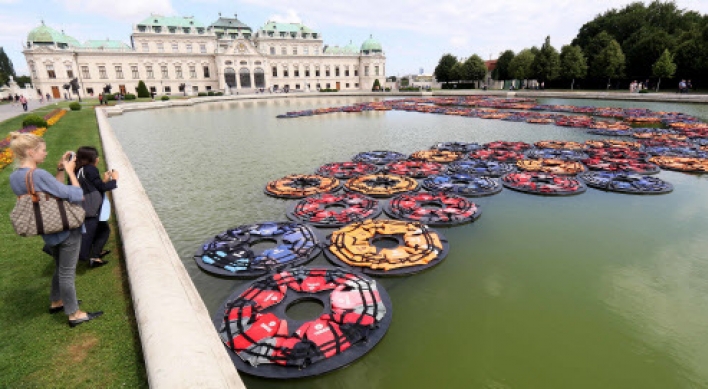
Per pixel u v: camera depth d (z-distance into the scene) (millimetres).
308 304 5926
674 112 31000
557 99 50094
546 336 5355
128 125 29406
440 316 5766
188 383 3020
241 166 15273
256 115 36312
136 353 4207
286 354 4676
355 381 4500
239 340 4945
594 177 12633
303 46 97625
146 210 7836
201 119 33312
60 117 31234
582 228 8977
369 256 7234
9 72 105938
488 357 4945
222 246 7773
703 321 5676
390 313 5703
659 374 4676
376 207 10016
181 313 4051
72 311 4633
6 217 8484
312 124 28328
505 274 6980
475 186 11820
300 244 7805
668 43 53312
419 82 114125
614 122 26406
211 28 89188
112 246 6992
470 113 33312
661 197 11055
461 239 8406
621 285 6617
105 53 77375
